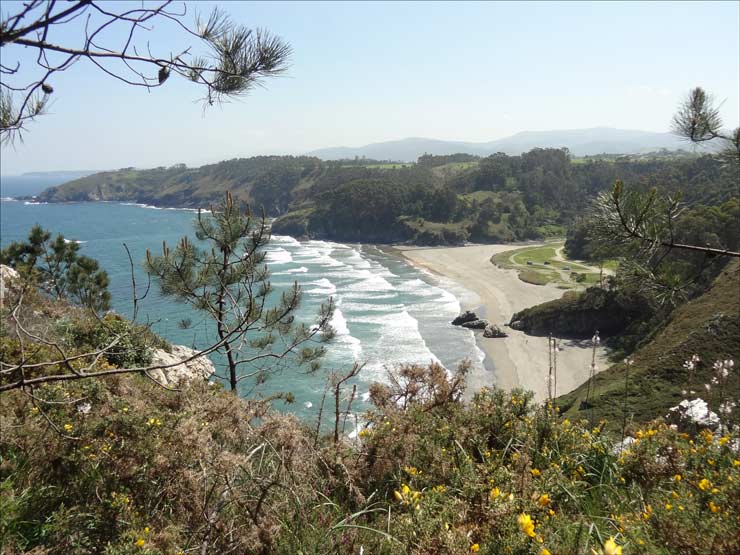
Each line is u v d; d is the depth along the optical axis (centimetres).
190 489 302
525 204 13912
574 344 4281
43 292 1319
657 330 3425
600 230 470
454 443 423
